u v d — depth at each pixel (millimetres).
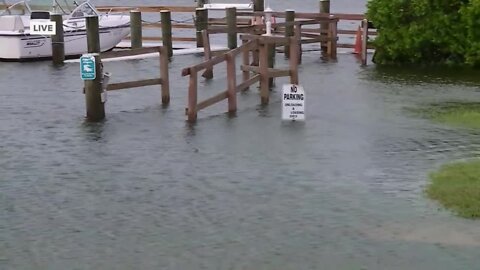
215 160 31906
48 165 31422
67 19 64500
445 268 20875
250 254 22016
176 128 37906
